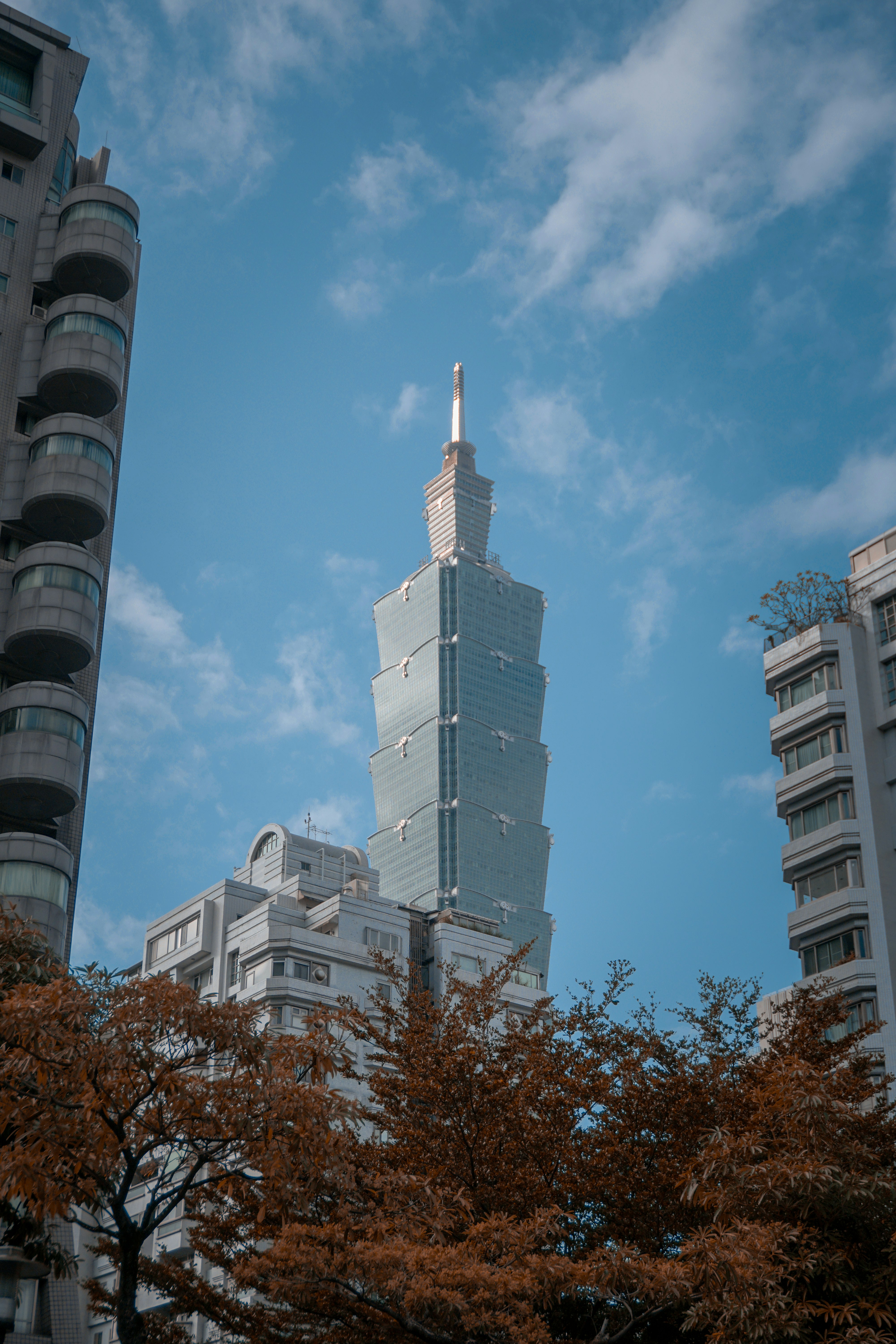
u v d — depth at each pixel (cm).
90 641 7419
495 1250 2306
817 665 5953
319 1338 2625
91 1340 6656
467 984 3462
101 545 8069
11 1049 2119
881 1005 5119
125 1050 2070
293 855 9950
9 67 8838
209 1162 2297
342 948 7900
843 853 5522
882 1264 2327
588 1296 2553
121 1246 2175
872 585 5997
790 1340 2203
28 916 6575
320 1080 2308
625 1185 2833
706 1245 2145
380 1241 2320
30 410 8138
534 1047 3180
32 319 8281
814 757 5809
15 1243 3117
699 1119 2909
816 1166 2306
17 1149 2050
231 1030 2164
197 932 8531
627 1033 3178
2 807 7094
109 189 8469
